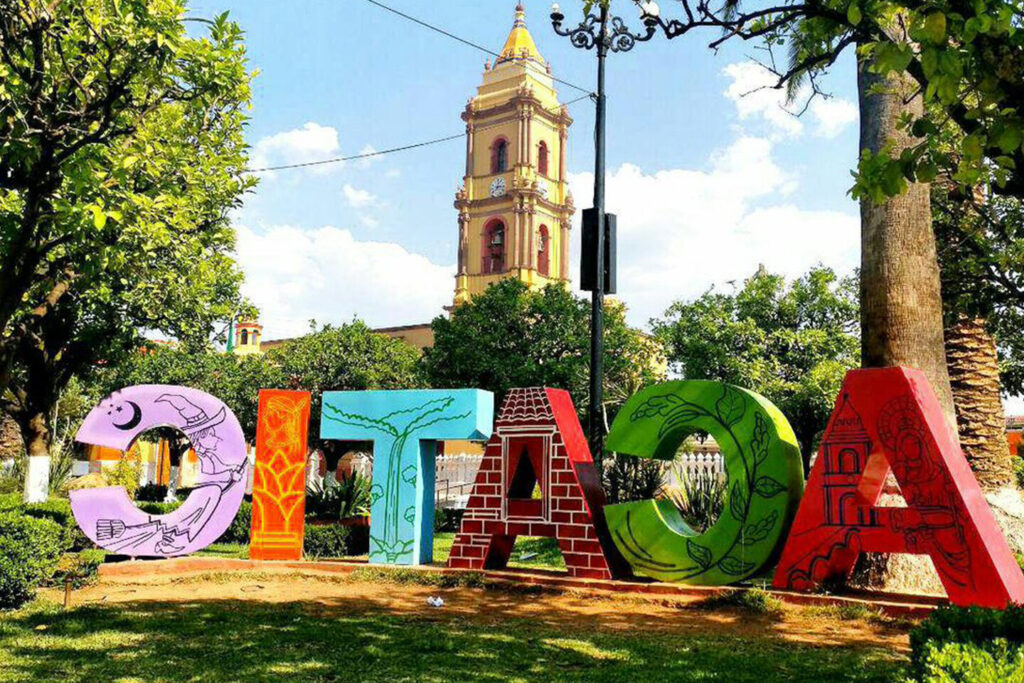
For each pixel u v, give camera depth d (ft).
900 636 24.66
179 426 38.68
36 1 24.91
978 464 41.98
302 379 106.42
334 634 25.25
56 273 39.55
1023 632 15.40
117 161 28.07
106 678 20.08
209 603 30.66
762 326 95.71
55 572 34.30
